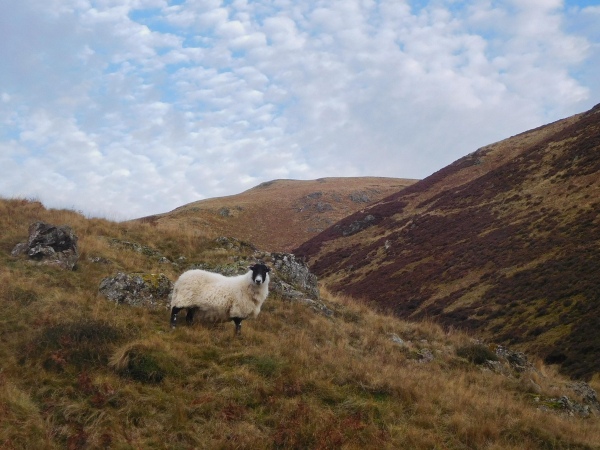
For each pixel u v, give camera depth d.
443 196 68.50
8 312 9.54
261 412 7.31
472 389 10.77
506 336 28.70
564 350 24.23
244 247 19.38
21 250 12.85
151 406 7.03
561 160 55.28
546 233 41.38
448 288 40.81
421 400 8.67
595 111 65.88
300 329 12.38
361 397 8.38
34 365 7.75
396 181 125.44
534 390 12.33
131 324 9.75
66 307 10.16
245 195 114.88
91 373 7.66
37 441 6.04
